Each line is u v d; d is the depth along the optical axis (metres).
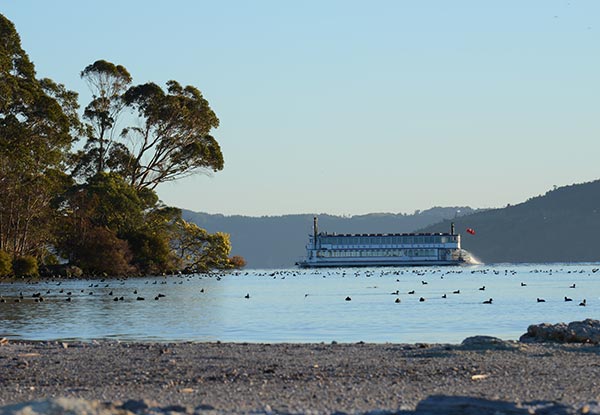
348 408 25.30
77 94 166.25
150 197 190.12
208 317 71.44
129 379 31.72
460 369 33.28
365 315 73.25
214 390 29.05
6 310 79.19
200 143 188.00
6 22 152.88
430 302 92.31
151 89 183.25
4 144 142.88
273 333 57.09
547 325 45.00
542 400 25.61
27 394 28.81
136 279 168.25
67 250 177.25
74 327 61.78
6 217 157.62
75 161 186.50
